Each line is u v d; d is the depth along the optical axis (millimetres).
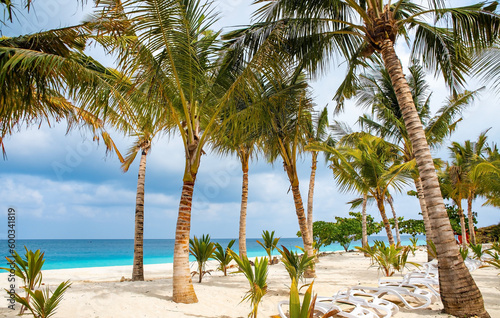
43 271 14281
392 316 4477
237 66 6715
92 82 5199
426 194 4973
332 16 7012
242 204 12312
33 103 5477
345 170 13031
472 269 9625
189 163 6352
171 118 6758
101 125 7773
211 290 7109
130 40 5645
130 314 4961
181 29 5387
